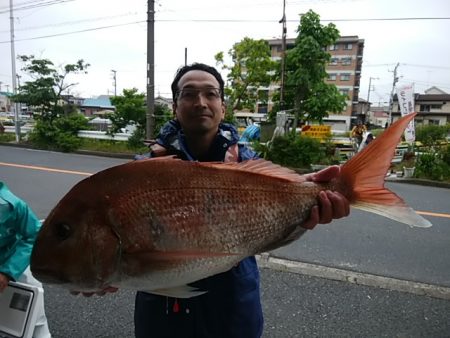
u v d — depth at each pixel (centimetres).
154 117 1389
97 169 1003
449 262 426
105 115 1645
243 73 1934
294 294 341
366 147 155
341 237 502
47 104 1650
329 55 1744
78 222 118
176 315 161
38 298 216
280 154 1195
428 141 1516
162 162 130
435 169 1052
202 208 130
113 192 121
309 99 1811
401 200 149
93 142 1520
